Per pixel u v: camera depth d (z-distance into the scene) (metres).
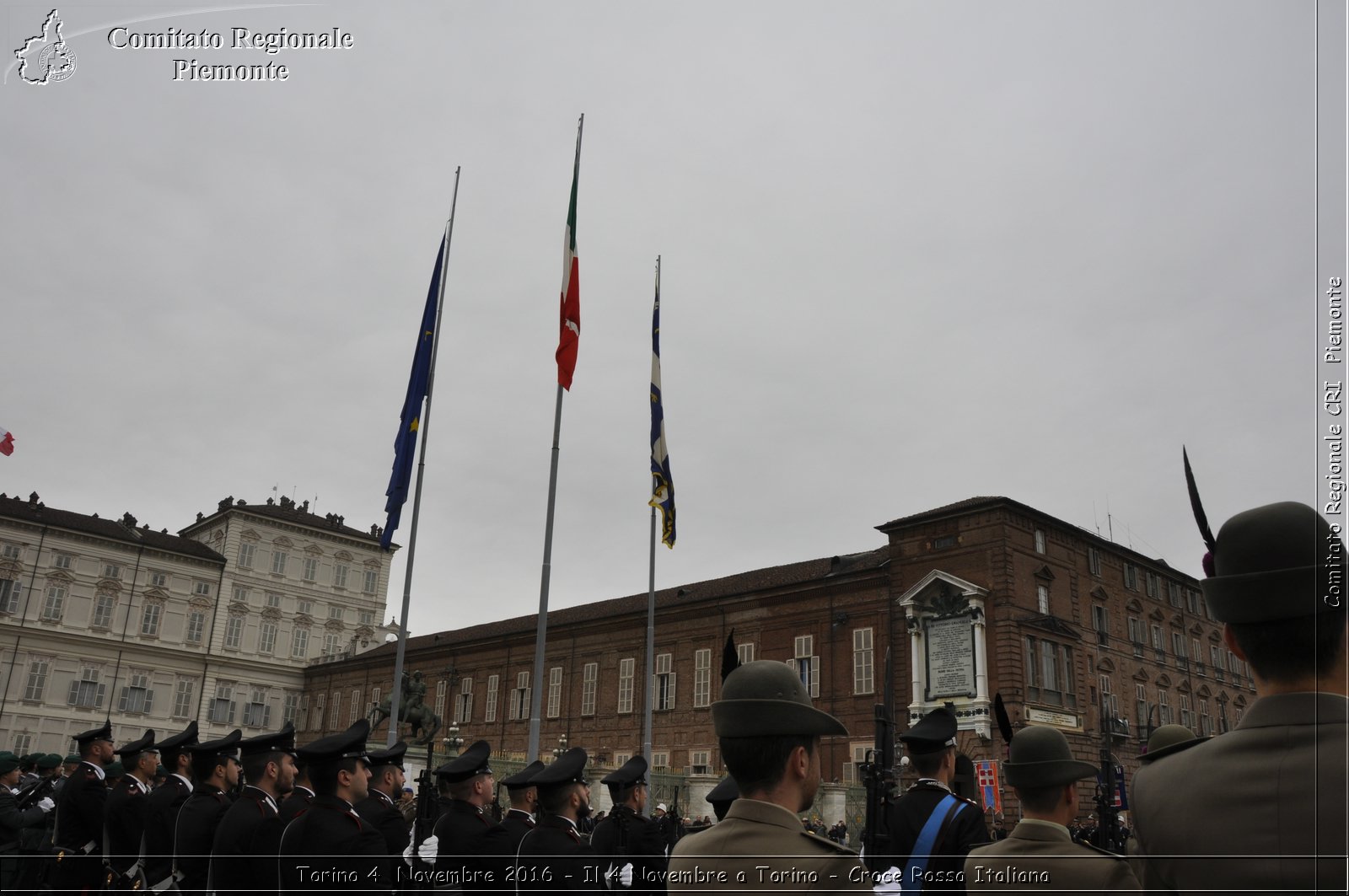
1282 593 2.56
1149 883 2.72
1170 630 54.03
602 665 62.22
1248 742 2.55
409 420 24.33
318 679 83.81
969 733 41.69
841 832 35.47
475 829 9.14
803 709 3.61
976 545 44.50
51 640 72.62
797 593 52.03
